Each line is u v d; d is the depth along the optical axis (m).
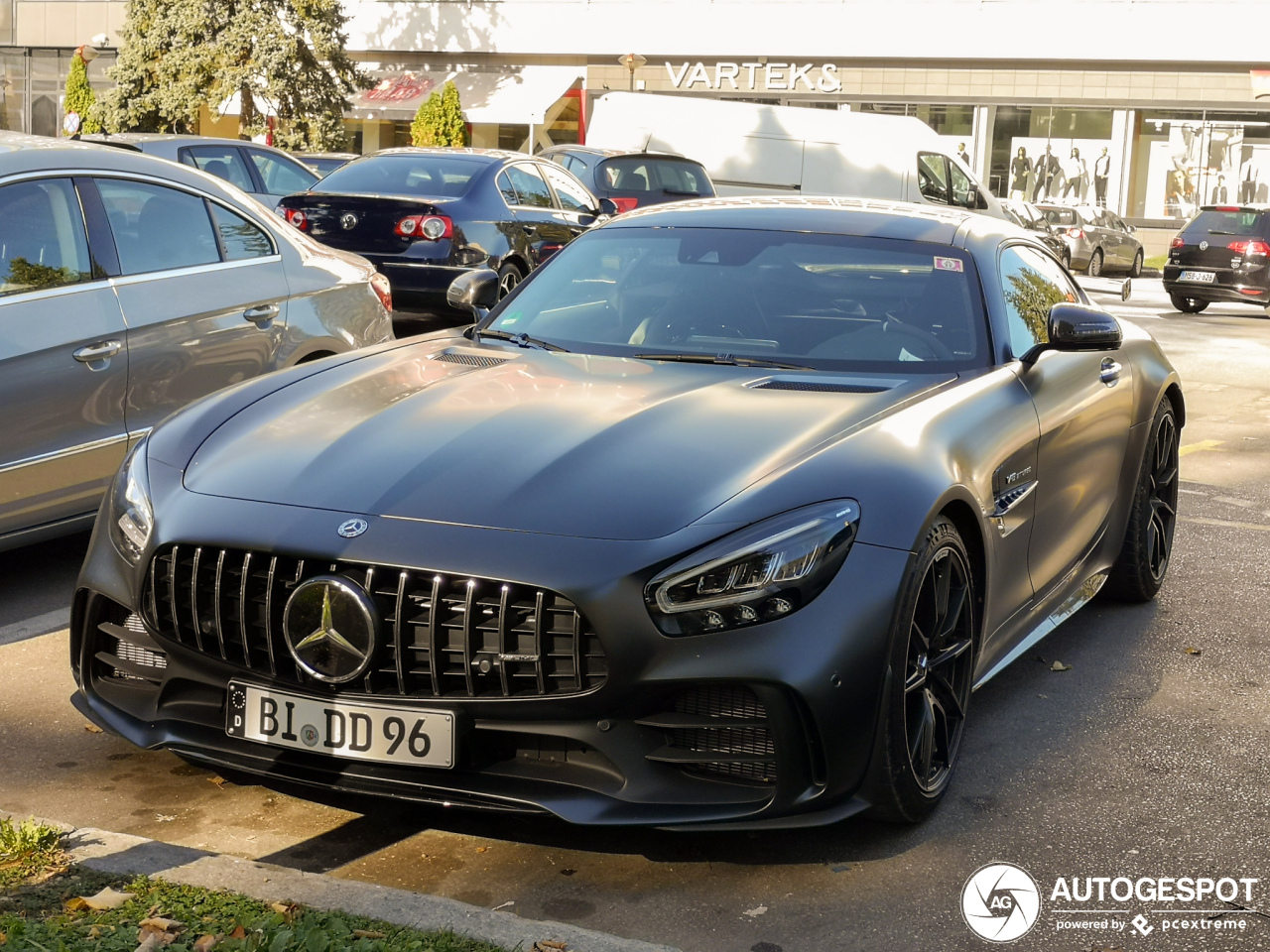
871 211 4.72
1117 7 30.94
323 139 31.34
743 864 3.12
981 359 4.06
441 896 2.85
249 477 3.25
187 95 30.86
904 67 32.50
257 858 3.09
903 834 3.30
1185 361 13.73
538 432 3.34
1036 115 31.92
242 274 5.56
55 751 3.63
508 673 2.89
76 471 4.90
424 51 35.31
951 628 3.43
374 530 2.99
